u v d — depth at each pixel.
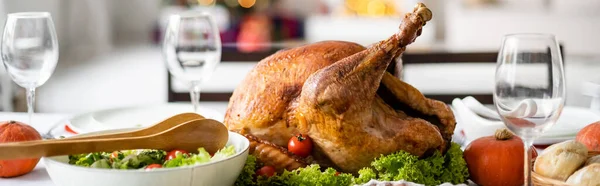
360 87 1.30
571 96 4.27
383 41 1.32
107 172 1.14
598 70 4.80
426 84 3.93
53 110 4.36
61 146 1.17
